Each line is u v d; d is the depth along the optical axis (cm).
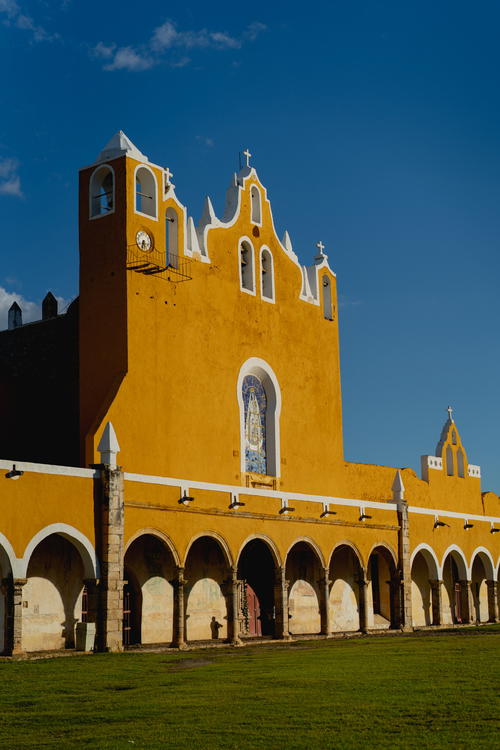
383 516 5028
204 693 2281
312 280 5284
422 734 1744
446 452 6228
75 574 3678
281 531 4253
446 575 6231
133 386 3850
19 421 4169
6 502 3089
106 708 2083
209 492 3872
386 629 4962
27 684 2450
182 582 3681
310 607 4978
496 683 2406
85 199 4100
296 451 4881
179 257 4219
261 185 4934
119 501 3441
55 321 4338
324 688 2341
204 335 4316
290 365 4934
